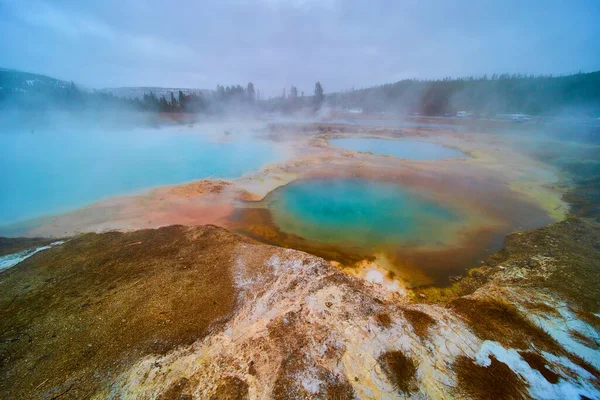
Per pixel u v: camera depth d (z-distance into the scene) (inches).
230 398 145.9
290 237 343.3
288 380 155.8
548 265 263.0
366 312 212.2
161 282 234.7
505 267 273.9
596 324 193.9
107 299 213.6
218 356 170.2
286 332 188.7
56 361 164.2
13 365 161.2
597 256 274.1
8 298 213.2
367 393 150.9
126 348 173.6
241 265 261.4
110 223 361.4
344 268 283.7
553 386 154.6
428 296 248.8
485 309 213.5
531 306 212.5
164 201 435.8
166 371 159.9
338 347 177.9
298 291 230.4
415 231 357.4
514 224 374.6
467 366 166.2
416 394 150.9
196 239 309.4
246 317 202.5
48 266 255.0
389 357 171.0
